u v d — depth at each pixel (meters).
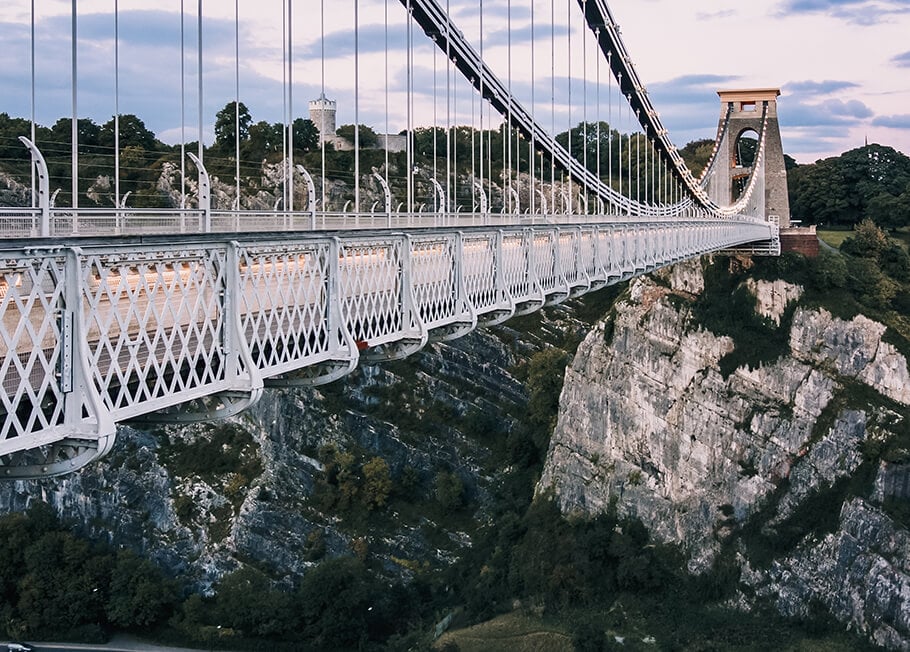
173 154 144.12
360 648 94.38
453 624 96.12
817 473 101.25
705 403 108.25
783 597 94.81
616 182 147.12
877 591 90.88
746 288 114.12
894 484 96.06
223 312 31.59
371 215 51.66
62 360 25.44
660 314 113.50
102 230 31.70
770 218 130.25
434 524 112.69
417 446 121.56
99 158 137.25
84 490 115.38
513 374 132.62
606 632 91.94
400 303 43.41
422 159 152.00
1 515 118.81
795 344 109.00
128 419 29.88
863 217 176.88
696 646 90.00
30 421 24.42
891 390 103.88
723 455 105.88
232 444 121.50
